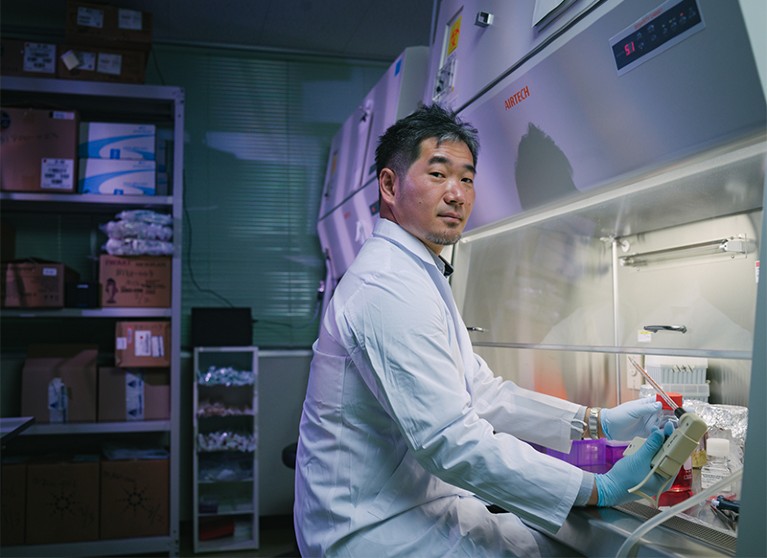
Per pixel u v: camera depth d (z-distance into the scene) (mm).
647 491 1095
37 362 3199
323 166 3961
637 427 1389
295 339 3869
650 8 1114
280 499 3682
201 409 3383
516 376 1966
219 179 3836
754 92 987
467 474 1117
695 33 1039
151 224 3193
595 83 1278
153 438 3568
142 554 3275
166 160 3746
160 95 3223
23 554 2988
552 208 1631
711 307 1404
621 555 1021
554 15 1380
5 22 3480
